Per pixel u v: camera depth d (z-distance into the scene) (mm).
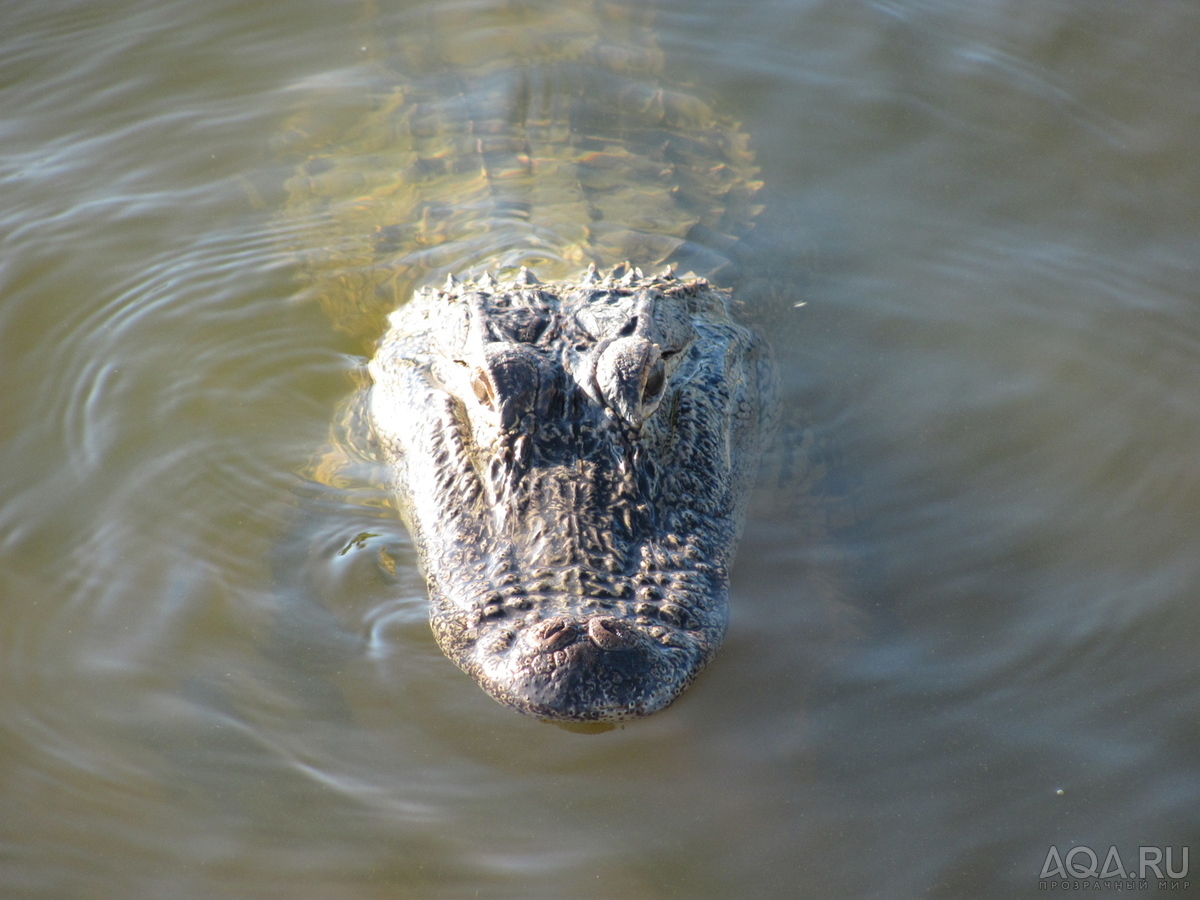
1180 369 10062
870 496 8773
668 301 8688
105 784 6551
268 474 8898
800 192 12320
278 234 11531
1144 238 11594
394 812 6395
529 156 12312
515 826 6336
